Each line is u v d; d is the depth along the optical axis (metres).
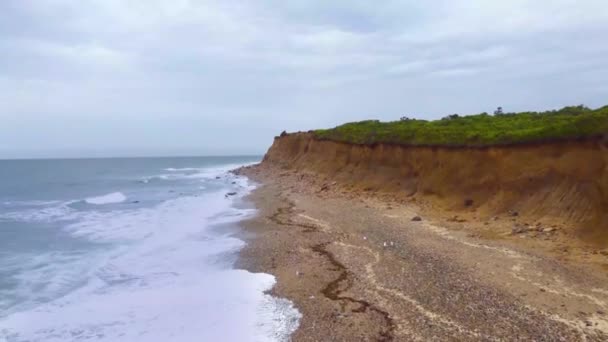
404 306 11.63
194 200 36.94
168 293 13.44
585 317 10.45
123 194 44.25
